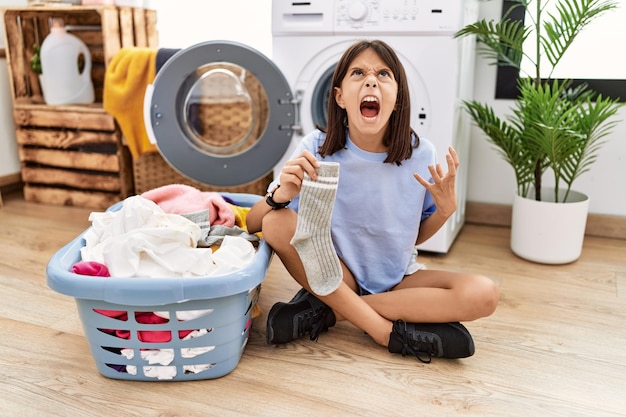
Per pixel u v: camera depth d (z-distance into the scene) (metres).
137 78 2.10
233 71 1.95
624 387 1.15
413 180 1.27
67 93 2.44
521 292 1.62
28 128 2.46
